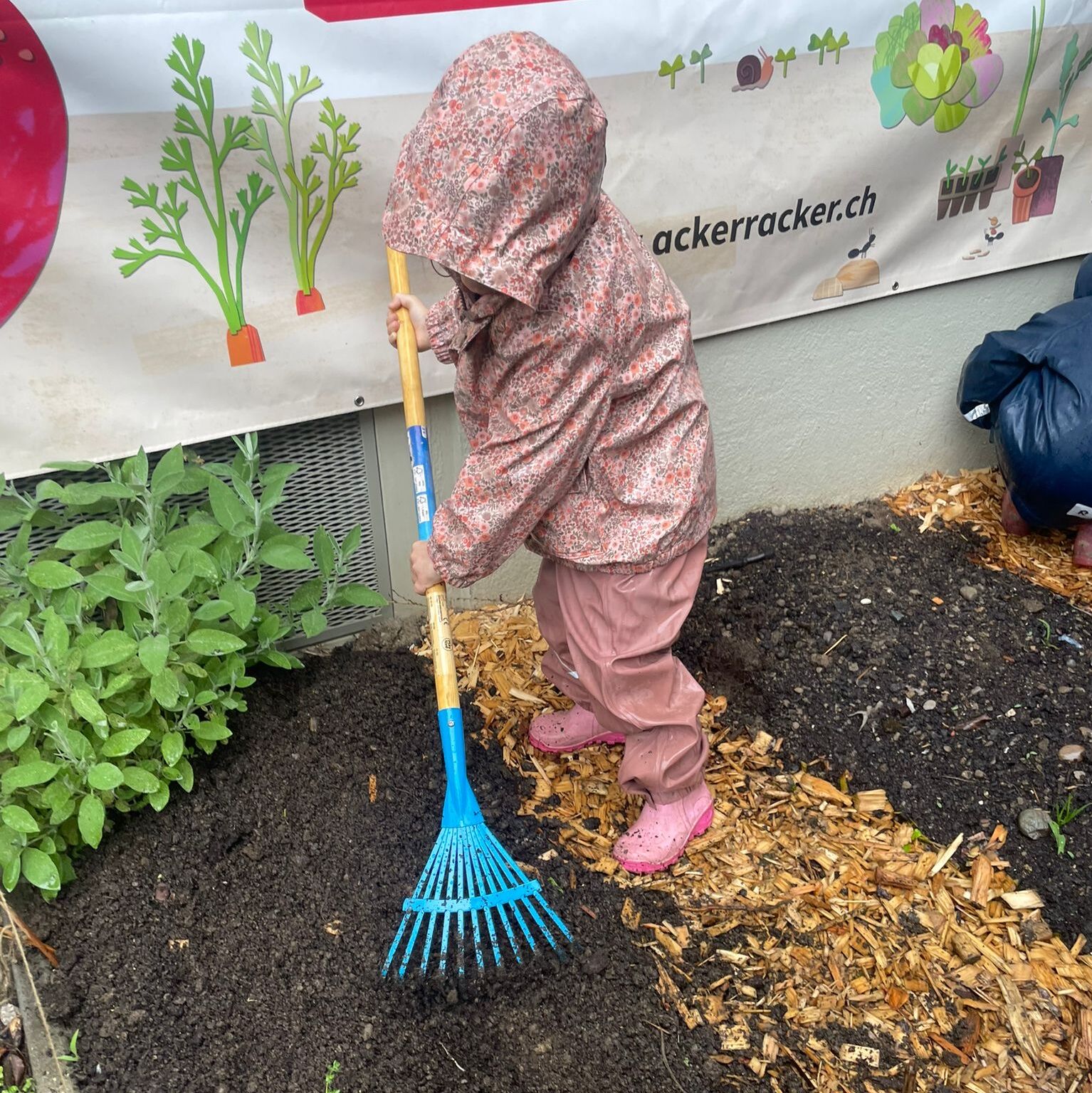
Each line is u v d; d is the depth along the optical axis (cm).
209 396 212
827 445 317
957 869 205
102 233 186
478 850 185
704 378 281
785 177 252
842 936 189
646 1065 166
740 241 256
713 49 225
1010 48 264
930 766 230
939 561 302
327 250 209
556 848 206
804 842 211
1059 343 280
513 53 125
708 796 211
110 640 186
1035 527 315
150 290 195
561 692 247
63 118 174
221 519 202
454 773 181
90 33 169
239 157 191
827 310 287
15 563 198
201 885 190
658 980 179
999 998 179
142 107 178
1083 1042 172
